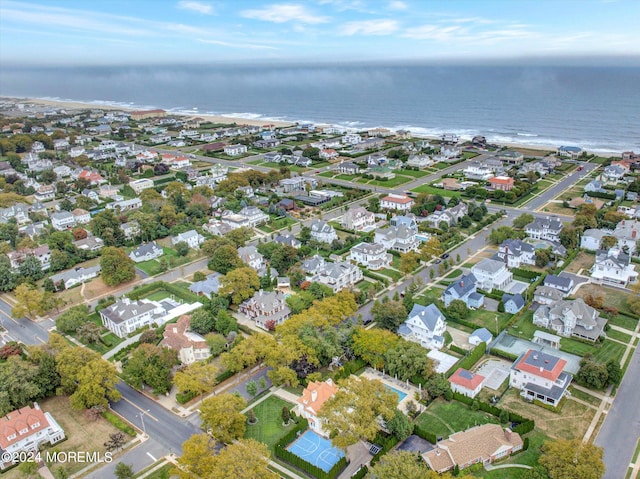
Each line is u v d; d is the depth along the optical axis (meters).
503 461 108.44
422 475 95.69
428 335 153.38
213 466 100.94
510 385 134.88
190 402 134.62
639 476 102.75
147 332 159.12
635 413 121.50
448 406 127.44
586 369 131.25
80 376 130.75
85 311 180.50
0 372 133.75
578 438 113.88
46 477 110.62
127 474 106.38
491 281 185.50
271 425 123.19
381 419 120.31
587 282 190.00
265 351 139.50
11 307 194.00
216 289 189.25
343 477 106.75
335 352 141.62
